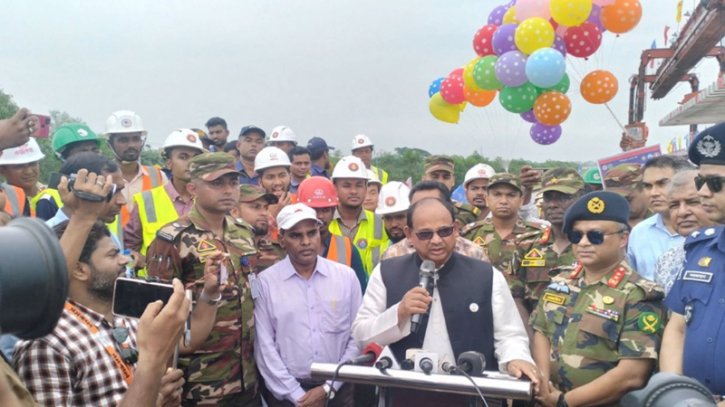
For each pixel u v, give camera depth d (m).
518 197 5.24
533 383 2.75
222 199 4.16
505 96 6.78
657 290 3.22
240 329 4.11
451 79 7.62
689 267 3.05
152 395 1.84
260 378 4.47
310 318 4.25
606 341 3.23
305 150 7.88
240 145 8.23
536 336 3.63
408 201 5.52
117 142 6.25
